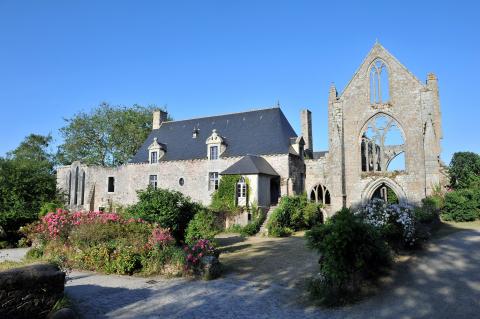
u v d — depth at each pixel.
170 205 17.05
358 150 30.27
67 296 8.88
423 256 12.55
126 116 52.47
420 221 16.61
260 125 35.62
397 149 36.19
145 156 39.72
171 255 13.33
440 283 9.94
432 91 28.47
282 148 32.59
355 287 9.72
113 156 52.44
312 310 8.93
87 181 42.97
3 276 7.29
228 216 28.58
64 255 14.82
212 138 35.09
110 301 9.73
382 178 29.05
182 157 36.84
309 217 28.59
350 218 10.05
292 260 15.02
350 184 30.09
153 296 10.24
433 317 7.91
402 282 10.26
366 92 30.66
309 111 38.22
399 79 29.64
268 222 26.02
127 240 14.20
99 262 13.70
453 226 20.06
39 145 63.06
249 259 15.73
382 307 8.72
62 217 15.95
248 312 8.89
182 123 41.00
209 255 13.09
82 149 52.03
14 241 23.72
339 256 9.52
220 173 31.17
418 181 27.88
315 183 33.59
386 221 13.03
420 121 28.50
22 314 7.40
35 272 7.77
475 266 11.16
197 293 10.56
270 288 11.05
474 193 22.62
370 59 30.84
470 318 7.71
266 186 30.89
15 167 25.55
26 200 25.08
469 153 27.47
